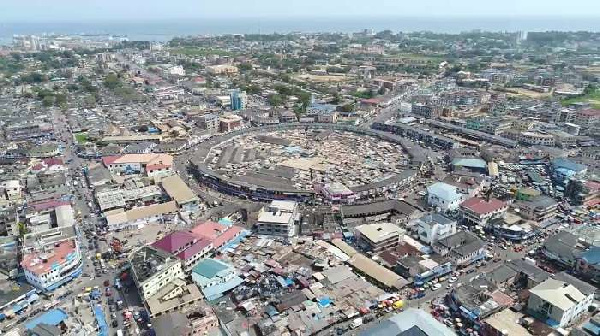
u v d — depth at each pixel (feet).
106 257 559.38
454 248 535.19
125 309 461.37
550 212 641.40
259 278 510.17
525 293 472.03
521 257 551.59
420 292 482.69
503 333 402.52
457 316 444.96
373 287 486.79
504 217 628.28
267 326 424.87
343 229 621.31
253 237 603.26
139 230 629.92
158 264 485.15
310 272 513.45
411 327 390.21
